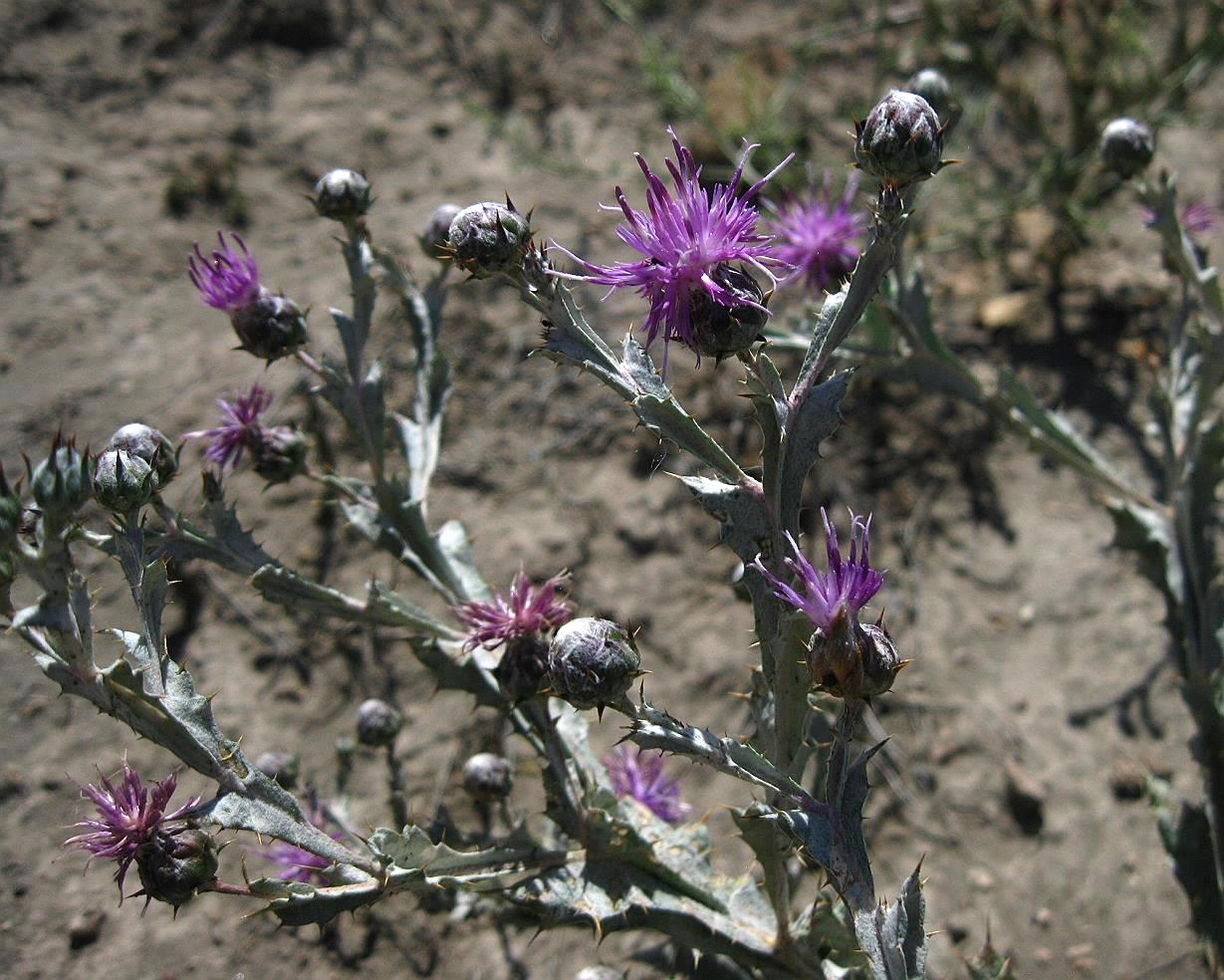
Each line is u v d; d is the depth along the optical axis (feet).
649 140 1.51
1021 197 1.38
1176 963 0.99
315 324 1.30
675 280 0.63
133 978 0.95
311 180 1.45
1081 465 1.01
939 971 0.99
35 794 1.02
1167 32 1.63
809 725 0.79
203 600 1.14
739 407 1.27
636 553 1.20
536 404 1.28
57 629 0.62
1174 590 0.95
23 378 1.25
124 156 1.44
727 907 0.74
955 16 1.62
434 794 1.06
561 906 0.70
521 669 0.72
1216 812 0.90
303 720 1.09
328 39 1.58
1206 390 0.93
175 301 1.33
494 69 1.57
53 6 1.54
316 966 0.97
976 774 1.08
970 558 1.21
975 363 1.34
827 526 0.59
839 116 1.55
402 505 0.83
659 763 0.89
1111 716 1.11
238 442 0.84
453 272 1.34
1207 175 1.48
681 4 1.66
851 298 0.64
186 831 0.66
